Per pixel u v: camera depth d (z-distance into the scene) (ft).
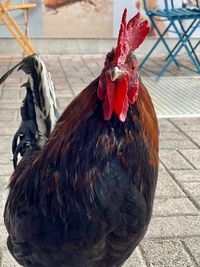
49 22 8.11
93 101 1.82
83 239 1.89
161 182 4.00
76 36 8.31
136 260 3.02
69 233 1.89
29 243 2.06
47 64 7.86
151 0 8.09
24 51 7.59
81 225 1.86
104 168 1.81
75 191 1.84
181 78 7.20
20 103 5.84
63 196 1.87
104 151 1.80
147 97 1.93
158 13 6.95
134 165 1.85
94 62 8.09
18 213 2.05
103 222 1.85
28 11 7.56
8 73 2.52
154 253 3.10
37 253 2.08
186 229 3.36
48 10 8.01
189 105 5.94
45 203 1.92
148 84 6.83
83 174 1.83
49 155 1.96
